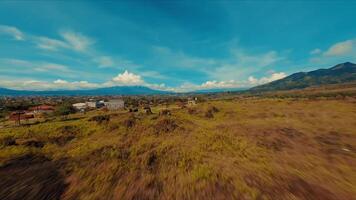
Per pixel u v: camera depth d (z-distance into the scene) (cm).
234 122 2786
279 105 4541
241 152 1242
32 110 9356
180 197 694
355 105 3481
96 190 772
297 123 2284
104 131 2539
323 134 1688
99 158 1199
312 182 770
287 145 1387
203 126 2517
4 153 1530
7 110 7631
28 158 1343
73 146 1766
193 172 910
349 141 1432
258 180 798
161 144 1533
